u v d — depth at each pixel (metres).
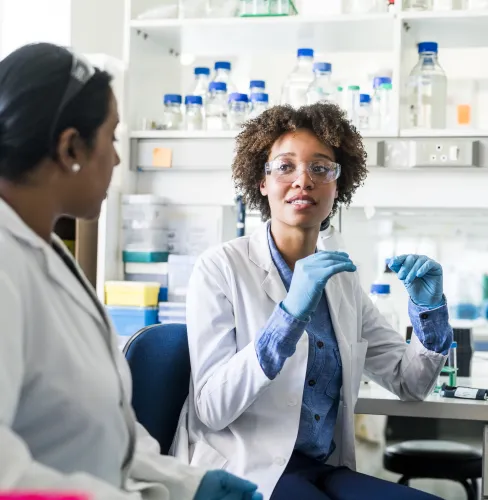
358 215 2.86
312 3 2.88
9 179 1.02
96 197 1.07
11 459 0.82
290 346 1.56
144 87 2.89
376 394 1.91
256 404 1.67
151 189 2.89
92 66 1.06
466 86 2.94
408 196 2.77
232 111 2.74
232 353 1.69
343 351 1.75
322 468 1.69
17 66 1.00
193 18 2.76
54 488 0.82
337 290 1.82
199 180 2.87
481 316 2.85
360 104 2.71
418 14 2.61
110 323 1.11
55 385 0.96
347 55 2.97
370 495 1.56
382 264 2.86
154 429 1.66
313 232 1.80
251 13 2.72
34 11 3.03
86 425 0.99
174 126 2.83
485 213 2.82
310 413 1.69
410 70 2.80
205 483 1.15
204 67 2.86
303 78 2.76
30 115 0.99
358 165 1.89
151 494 1.18
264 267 1.76
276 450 1.63
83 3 3.04
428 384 1.82
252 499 1.16
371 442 2.35
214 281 1.73
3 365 0.88
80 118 1.02
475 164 2.61
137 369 1.64
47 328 0.97
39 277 0.99
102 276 2.68
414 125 2.71
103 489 0.86
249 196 1.96
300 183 1.73
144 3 2.83
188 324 1.72
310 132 1.77
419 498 1.54
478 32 2.75
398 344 1.92
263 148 1.83
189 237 2.83
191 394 1.72
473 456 2.28
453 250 2.85
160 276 2.75
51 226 1.06
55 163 1.02
